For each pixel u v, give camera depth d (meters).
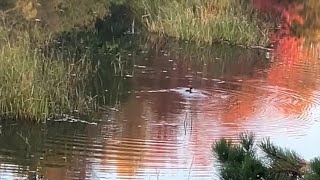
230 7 26.27
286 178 5.68
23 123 12.49
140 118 13.41
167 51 22.80
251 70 19.95
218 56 22.58
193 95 15.71
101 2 23.36
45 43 19.98
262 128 13.11
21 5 19.00
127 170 10.41
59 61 16.91
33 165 10.50
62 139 11.82
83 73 16.83
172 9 26.19
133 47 23.00
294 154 5.90
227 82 17.69
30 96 12.68
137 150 11.34
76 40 22.70
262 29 26.55
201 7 25.78
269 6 28.81
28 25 19.55
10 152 11.02
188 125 13.06
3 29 16.94
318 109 15.02
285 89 17.08
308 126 13.41
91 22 23.75
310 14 29.75
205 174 10.28
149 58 21.05
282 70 20.14
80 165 10.58
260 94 16.30
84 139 11.84
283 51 24.33
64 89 13.75
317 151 11.78
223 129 12.88
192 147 11.59
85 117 13.23
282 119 13.91
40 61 14.45
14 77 12.86
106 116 13.41
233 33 25.03
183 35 25.19
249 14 26.83
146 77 17.70
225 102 15.23
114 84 16.48
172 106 14.55
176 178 10.13
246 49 24.36
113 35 25.23
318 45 26.05
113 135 12.15
